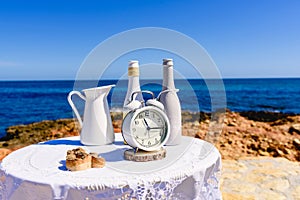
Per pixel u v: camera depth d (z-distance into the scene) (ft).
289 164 13.79
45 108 68.95
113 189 5.19
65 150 7.24
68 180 5.31
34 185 5.32
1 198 6.14
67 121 25.46
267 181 11.87
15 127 25.34
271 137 18.67
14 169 5.92
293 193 10.86
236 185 11.52
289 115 27.02
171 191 5.51
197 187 5.85
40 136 21.59
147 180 5.34
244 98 82.94
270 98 82.23
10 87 128.98
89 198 5.19
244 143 17.49
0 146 20.81
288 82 127.95
